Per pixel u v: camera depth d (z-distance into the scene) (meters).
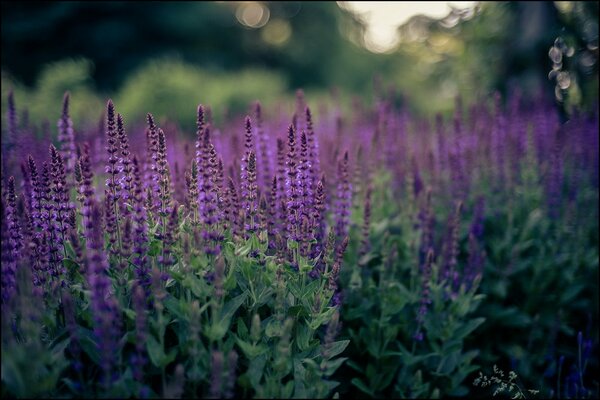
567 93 8.75
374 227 4.94
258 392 2.89
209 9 30.59
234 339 3.11
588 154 6.31
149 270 3.24
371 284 4.32
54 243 3.39
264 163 4.35
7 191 3.22
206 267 3.14
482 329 5.05
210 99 14.66
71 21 25.22
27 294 2.58
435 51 12.67
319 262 3.65
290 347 3.12
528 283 5.46
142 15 27.09
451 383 4.26
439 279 4.77
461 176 5.65
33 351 2.54
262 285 3.28
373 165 5.32
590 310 5.52
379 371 4.22
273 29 37.78
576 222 5.60
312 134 4.00
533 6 9.05
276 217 3.79
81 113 9.12
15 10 24.39
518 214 5.89
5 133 5.86
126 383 2.78
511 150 6.07
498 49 9.91
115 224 3.26
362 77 36.72
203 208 3.26
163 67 17.23
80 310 3.11
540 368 5.11
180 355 3.11
